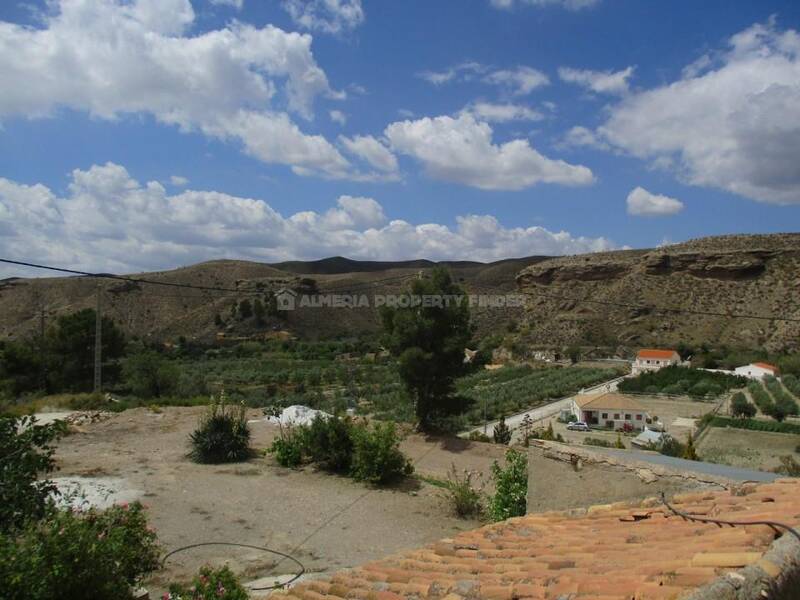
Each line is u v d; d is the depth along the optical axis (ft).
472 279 404.98
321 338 311.68
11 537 18.79
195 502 46.78
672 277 330.13
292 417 79.00
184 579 32.32
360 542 40.24
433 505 49.98
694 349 278.26
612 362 293.84
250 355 263.49
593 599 10.37
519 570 13.94
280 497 49.90
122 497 45.98
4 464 22.11
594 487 26.91
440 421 90.27
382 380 213.66
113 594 18.97
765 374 230.07
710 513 16.01
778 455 122.42
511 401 203.51
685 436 146.10
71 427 70.23
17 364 125.29
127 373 121.90
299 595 15.47
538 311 360.89
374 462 56.18
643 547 13.83
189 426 74.64
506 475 38.50
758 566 9.24
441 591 13.03
